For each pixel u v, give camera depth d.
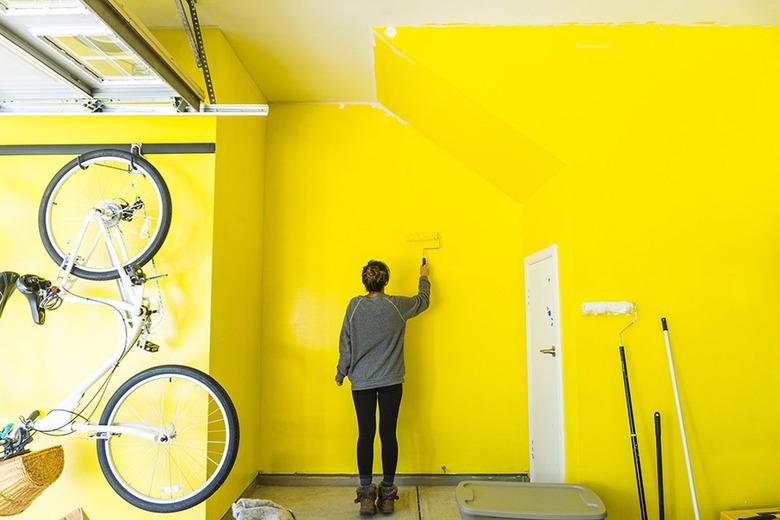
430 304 3.41
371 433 2.88
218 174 2.57
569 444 2.53
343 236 3.48
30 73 1.98
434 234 3.46
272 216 3.49
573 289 2.49
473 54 2.60
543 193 2.94
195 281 2.46
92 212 2.20
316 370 3.40
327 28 2.64
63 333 2.44
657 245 2.51
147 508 2.12
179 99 2.18
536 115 2.57
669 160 2.54
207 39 2.64
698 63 2.56
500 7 2.42
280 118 3.56
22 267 2.47
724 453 2.43
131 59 1.89
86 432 2.26
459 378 3.37
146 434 2.13
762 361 2.47
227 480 2.67
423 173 3.51
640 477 2.27
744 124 2.56
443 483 3.30
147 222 2.26
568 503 2.24
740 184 2.54
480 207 3.47
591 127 2.56
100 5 1.53
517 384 3.35
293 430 3.36
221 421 2.49
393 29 2.62
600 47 2.58
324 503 3.01
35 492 1.99
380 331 2.88
